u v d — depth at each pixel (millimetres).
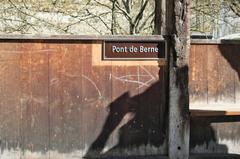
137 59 7504
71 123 7402
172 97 7477
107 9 16781
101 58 7426
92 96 7438
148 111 7570
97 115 7461
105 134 7484
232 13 16078
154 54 7535
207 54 7832
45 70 7305
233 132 7883
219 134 7836
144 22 15180
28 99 7285
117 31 15641
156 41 7512
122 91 7500
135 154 7562
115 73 7477
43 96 7320
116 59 7465
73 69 7375
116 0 15156
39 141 7332
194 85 7809
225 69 7895
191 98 7809
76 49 7367
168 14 7473
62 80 7355
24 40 7230
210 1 15188
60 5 16172
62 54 7336
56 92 7348
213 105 7863
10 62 7215
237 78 7938
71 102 7391
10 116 7250
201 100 7836
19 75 7242
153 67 7547
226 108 7496
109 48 7441
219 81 7887
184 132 7512
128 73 7508
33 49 7262
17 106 7262
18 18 15750
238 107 7625
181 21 7383
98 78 7441
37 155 7336
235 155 7766
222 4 15148
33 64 7273
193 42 7742
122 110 7516
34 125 7312
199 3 15234
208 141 7805
